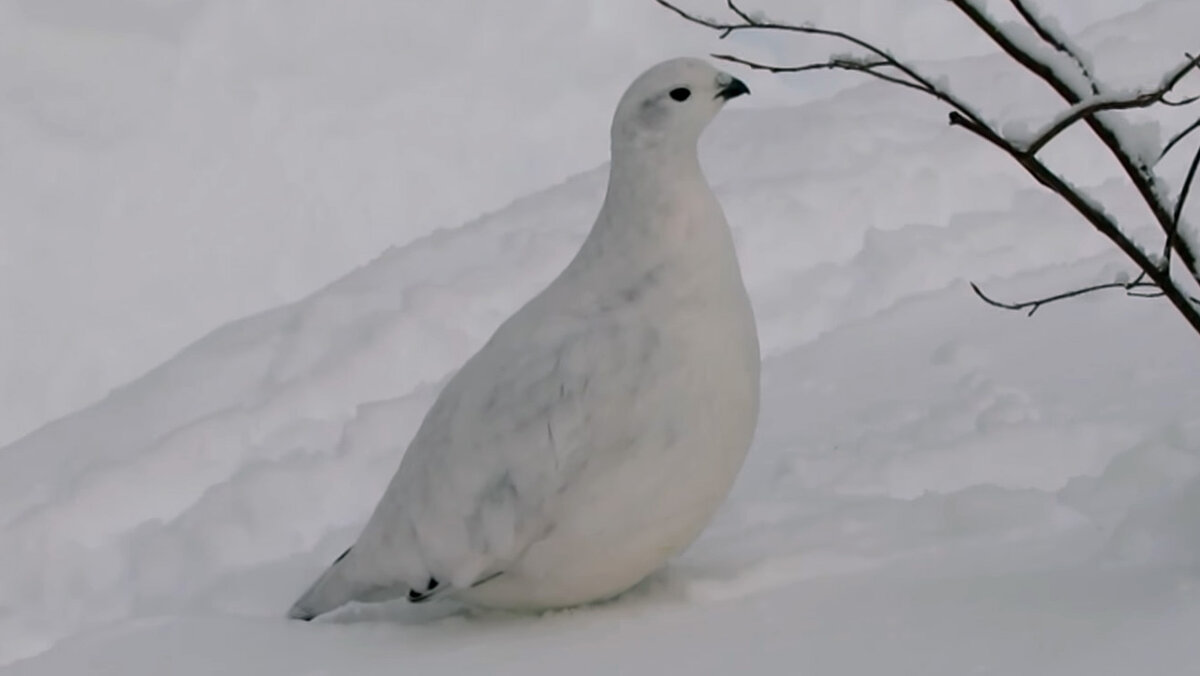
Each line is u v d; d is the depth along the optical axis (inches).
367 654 156.0
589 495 153.9
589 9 407.2
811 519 178.7
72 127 370.3
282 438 244.1
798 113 338.0
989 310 262.4
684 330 154.4
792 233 289.6
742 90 159.9
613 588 160.1
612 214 161.2
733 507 189.6
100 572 214.5
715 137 332.8
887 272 277.6
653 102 158.1
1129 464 175.8
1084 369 232.5
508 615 164.9
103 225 362.3
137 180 367.9
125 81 379.2
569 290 162.2
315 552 199.9
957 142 310.2
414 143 384.2
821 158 312.8
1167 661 120.7
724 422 155.1
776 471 207.0
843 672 129.6
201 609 188.9
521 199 321.4
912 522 175.0
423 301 277.3
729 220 291.0
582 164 387.9
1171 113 311.0
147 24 385.7
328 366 262.8
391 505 164.1
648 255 157.5
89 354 348.2
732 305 157.4
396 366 264.8
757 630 145.2
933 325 260.4
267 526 217.3
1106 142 144.6
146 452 241.0
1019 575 150.1
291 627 165.8
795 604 151.9
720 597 159.6
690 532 158.9
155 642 164.1
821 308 273.9
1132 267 265.0
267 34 390.6
